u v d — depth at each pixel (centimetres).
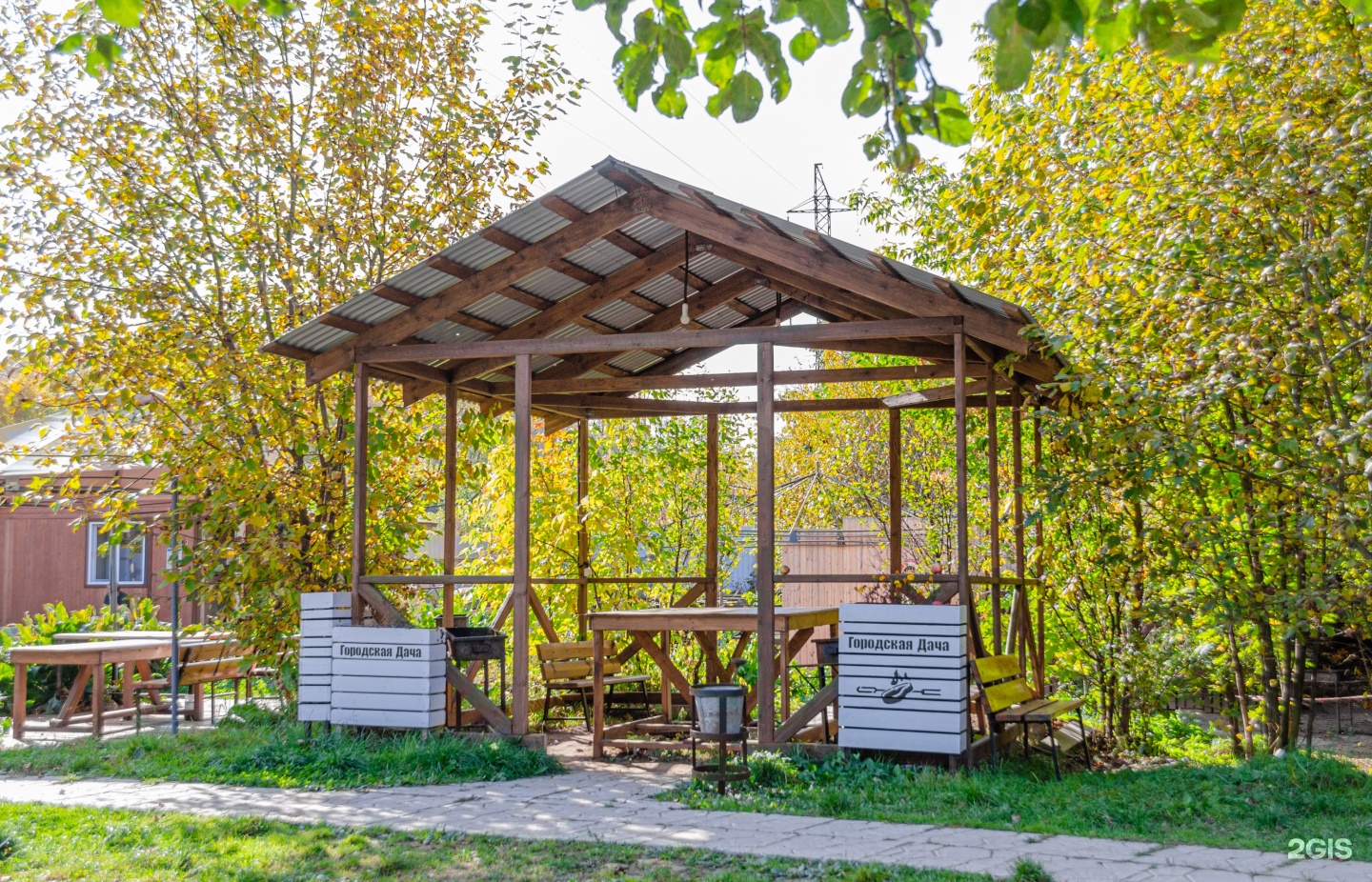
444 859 554
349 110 1145
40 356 1027
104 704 1226
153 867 543
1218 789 698
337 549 1097
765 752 813
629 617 876
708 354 1125
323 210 1150
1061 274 988
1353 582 829
